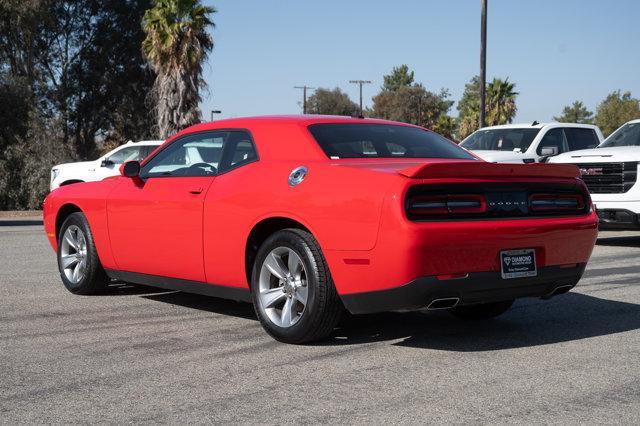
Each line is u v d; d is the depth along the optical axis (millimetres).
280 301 5492
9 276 8727
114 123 49156
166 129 35156
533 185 5242
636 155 11094
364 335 5633
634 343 5352
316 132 5676
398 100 101188
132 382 4453
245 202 5570
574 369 4672
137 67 47938
